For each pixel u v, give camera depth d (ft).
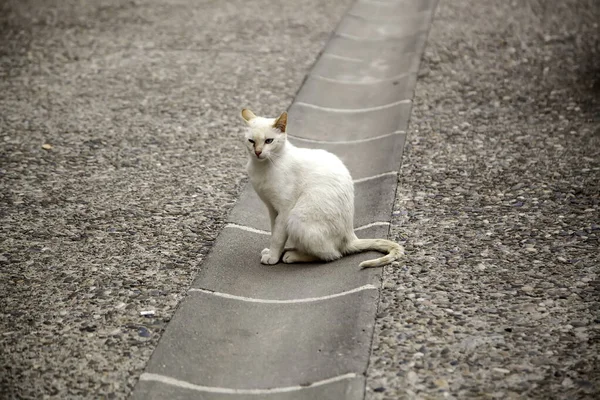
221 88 25.77
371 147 21.59
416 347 12.31
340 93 26.05
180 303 13.97
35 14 34.30
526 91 25.09
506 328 12.75
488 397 11.10
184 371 12.16
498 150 20.74
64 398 11.43
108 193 18.57
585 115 22.97
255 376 12.07
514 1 35.40
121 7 35.58
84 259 15.53
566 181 18.63
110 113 23.72
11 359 12.32
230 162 20.44
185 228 16.90
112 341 12.83
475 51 29.01
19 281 14.67
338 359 12.07
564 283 14.12
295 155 15.06
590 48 28.96
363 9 35.27
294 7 35.53
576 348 12.15
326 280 14.57
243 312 13.83
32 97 25.03
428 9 34.27
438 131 22.12
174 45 30.19
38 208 17.74
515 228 16.37
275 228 15.16
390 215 17.08
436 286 14.10
